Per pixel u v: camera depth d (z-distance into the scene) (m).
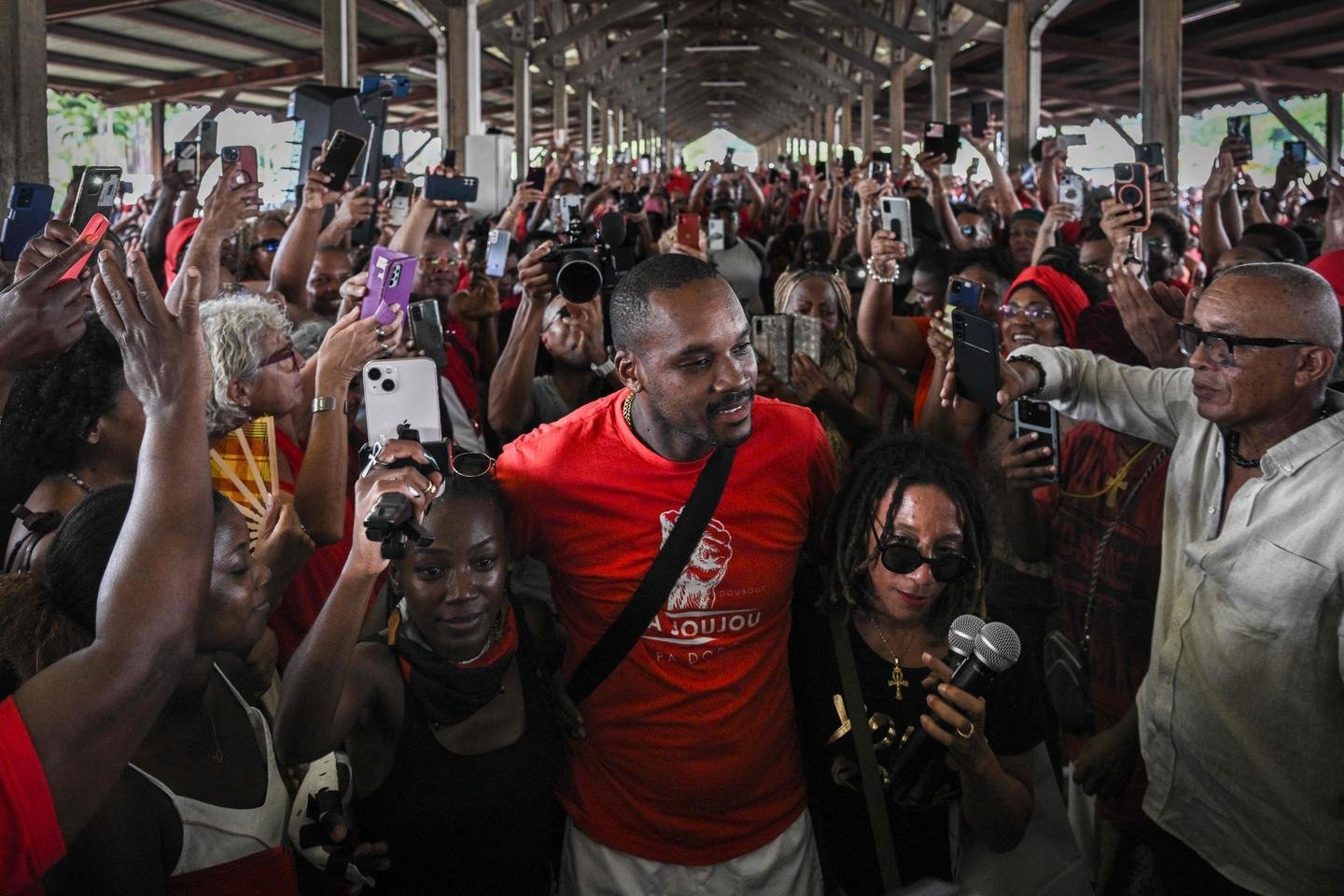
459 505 1.67
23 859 0.89
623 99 28.78
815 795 1.92
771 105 39.84
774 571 1.84
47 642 1.28
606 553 1.83
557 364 2.98
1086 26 14.02
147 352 1.01
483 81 20.36
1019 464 2.32
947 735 1.57
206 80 15.84
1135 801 2.20
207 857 1.42
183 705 1.44
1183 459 2.02
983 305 3.68
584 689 1.84
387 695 1.70
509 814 1.76
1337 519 1.73
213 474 2.12
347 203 3.63
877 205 4.96
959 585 1.83
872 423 3.03
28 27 3.78
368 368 1.65
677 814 1.85
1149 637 2.34
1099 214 5.58
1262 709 1.83
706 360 1.65
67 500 1.79
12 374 1.38
